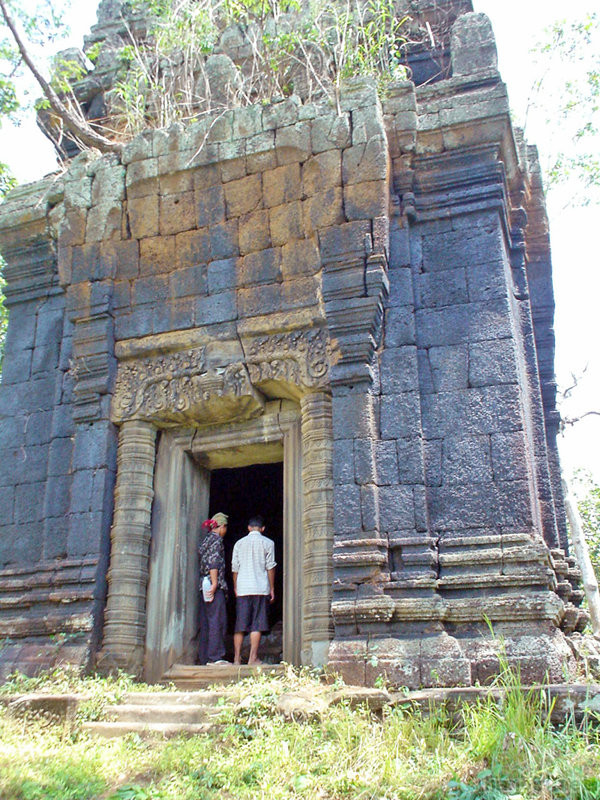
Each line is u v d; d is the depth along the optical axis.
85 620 8.95
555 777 5.38
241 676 8.66
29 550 10.13
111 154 10.67
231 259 9.84
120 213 10.35
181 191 10.14
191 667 9.01
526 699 6.42
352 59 10.81
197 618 9.78
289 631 8.74
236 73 11.28
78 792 5.54
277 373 9.32
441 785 5.45
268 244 9.71
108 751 6.46
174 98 11.65
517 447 8.54
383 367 9.14
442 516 8.54
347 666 7.78
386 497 8.61
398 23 11.48
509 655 7.57
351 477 8.62
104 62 13.07
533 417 10.28
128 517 9.51
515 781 5.42
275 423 9.68
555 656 7.48
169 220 10.16
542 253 12.05
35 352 11.16
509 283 9.52
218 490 14.55
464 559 8.20
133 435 9.80
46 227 11.26
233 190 9.92
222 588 9.60
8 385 11.16
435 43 11.84
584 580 13.37
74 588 9.23
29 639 9.30
